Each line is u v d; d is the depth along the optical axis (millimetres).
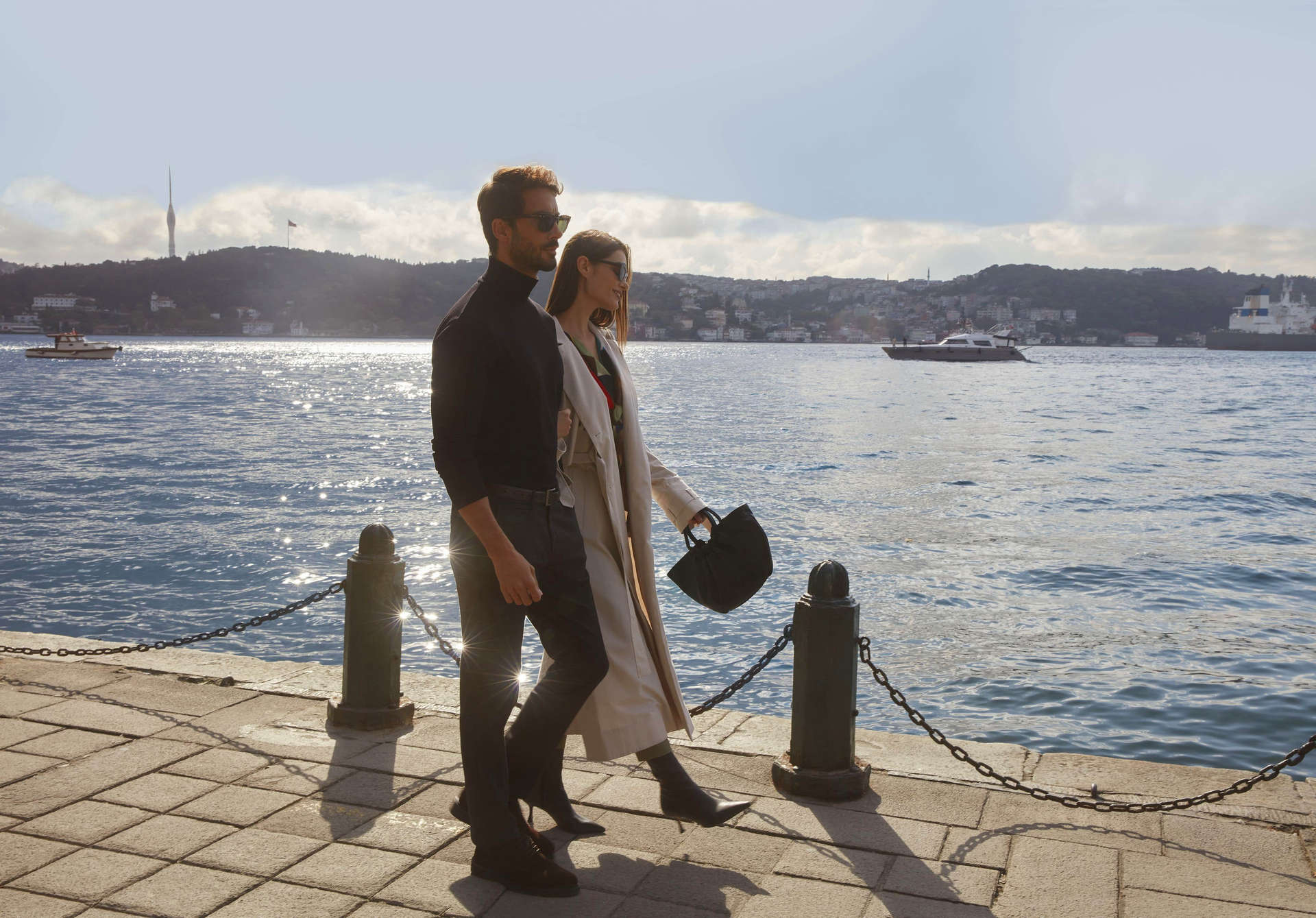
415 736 3975
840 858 3002
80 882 2744
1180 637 9992
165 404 45094
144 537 14461
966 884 2852
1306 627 10430
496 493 2650
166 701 4340
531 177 2617
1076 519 16734
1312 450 29219
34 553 13352
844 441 30000
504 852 2725
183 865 2865
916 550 13844
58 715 4133
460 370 2562
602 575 2971
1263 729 7691
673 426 35312
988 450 27844
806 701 3457
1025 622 10438
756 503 17891
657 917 2633
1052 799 3373
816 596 3480
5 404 44062
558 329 2854
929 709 8023
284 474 21750
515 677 2703
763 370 100438
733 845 3082
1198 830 3250
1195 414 44875
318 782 3492
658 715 3037
